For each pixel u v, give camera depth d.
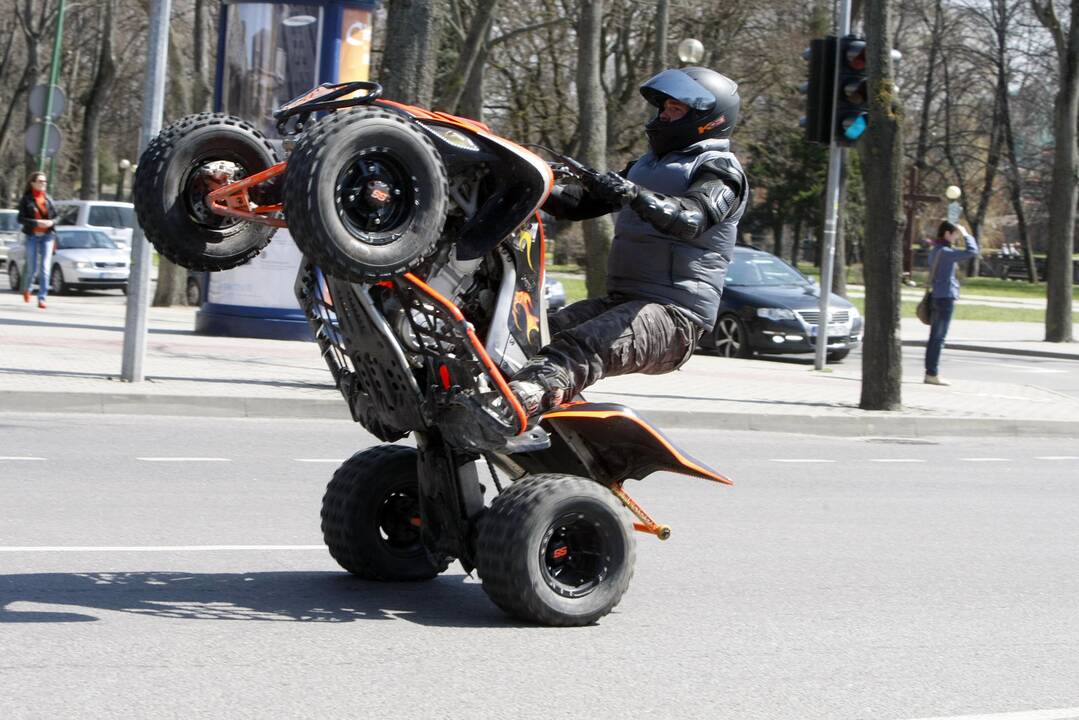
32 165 124.38
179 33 77.94
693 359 51.25
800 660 13.58
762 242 167.12
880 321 37.19
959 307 105.62
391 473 15.80
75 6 116.19
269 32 46.34
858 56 40.50
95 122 103.88
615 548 14.30
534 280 13.96
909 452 32.41
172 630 13.44
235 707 11.08
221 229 14.05
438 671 12.45
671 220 13.59
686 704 11.86
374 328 13.03
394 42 35.22
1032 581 18.27
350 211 12.38
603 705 11.69
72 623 13.50
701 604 15.91
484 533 14.03
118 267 71.81
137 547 17.38
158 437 27.27
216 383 33.34
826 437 34.62
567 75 94.75
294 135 13.76
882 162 36.78
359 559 15.78
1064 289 71.88
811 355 60.00
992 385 46.53
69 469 22.95
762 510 23.00
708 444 31.52
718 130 14.43
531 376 13.55
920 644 14.53
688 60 53.38
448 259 13.34
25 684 11.44
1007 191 192.25
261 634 13.45
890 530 21.75
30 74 123.12
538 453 15.00
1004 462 31.47
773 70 94.75
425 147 12.48
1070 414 38.94
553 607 14.02
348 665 12.49
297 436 28.75
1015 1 144.38
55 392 29.77
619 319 14.07
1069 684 13.16
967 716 11.94
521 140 97.19
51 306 59.59
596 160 50.31
